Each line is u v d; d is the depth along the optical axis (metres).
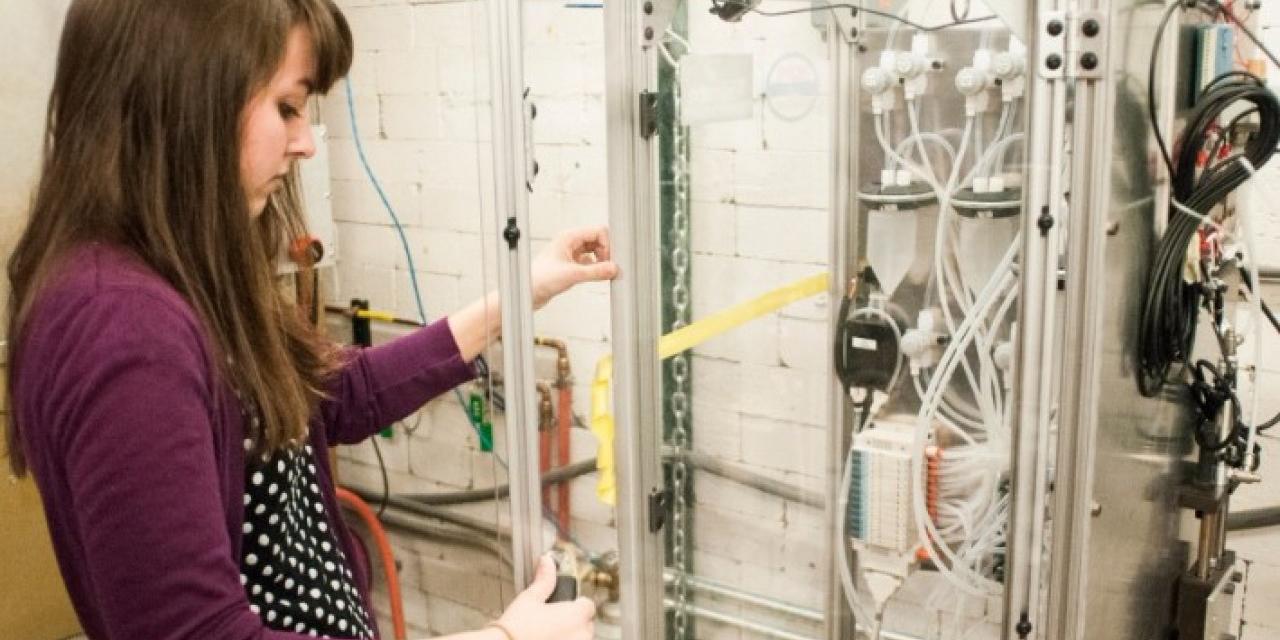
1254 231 1.74
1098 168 1.02
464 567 2.48
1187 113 1.31
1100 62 1.00
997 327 1.29
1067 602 1.11
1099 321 1.05
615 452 1.28
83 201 0.78
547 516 1.52
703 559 1.46
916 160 1.35
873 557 1.43
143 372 0.74
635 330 1.25
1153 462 1.36
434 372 1.19
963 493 1.35
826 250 1.46
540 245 2.10
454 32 2.19
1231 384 1.43
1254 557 1.84
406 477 2.55
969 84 1.25
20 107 1.95
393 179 2.39
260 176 0.85
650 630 1.34
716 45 1.31
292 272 1.74
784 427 1.53
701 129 1.32
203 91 0.78
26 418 0.80
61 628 2.25
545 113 2.04
